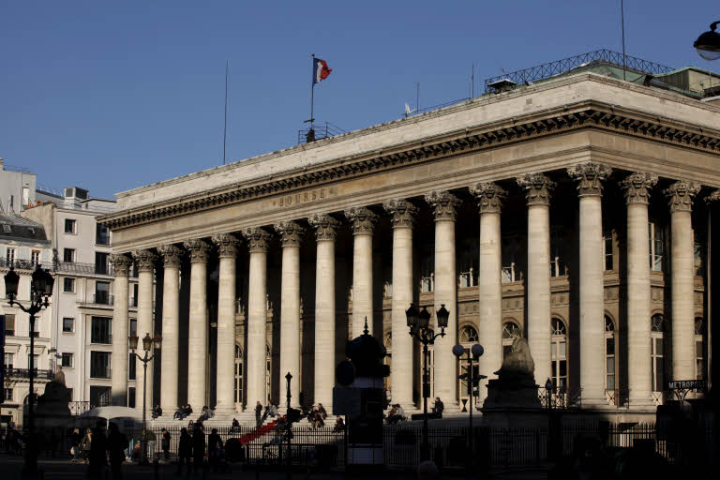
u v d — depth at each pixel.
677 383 62.91
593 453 37.72
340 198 80.00
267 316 96.81
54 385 88.56
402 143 74.81
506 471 53.03
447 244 72.69
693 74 90.94
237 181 90.75
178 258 95.88
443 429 62.12
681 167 69.50
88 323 130.00
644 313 66.62
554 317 74.94
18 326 124.81
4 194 138.75
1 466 66.81
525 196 69.31
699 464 34.66
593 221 65.44
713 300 30.16
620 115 65.94
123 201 103.38
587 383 64.88
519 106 70.25
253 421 84.38
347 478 48.22
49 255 129.00
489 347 69.56
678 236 69.31
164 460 75.38
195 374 91.94
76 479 55.16
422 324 52.84
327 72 92.38
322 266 81.12
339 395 42.38
